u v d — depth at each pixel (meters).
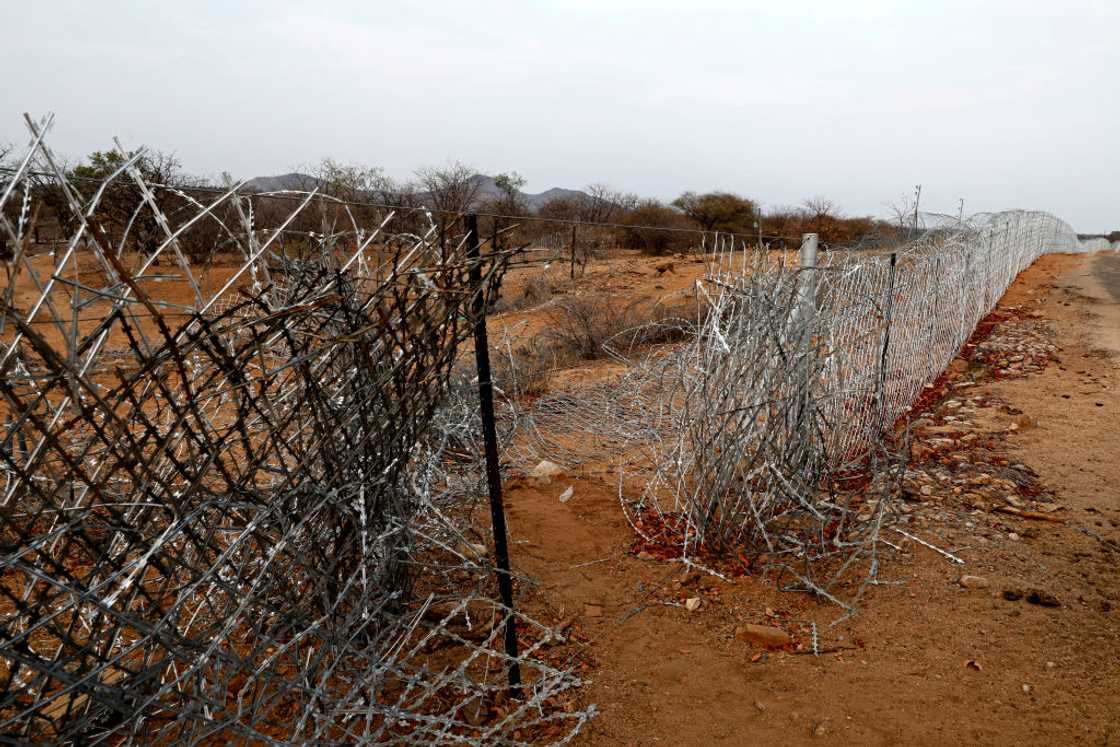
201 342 1.82
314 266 2.38
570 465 5.59
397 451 2.59
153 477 1.85
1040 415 6.84
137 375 1.74
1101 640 3.26
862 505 4.66
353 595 2.57
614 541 4.33
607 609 3.59
